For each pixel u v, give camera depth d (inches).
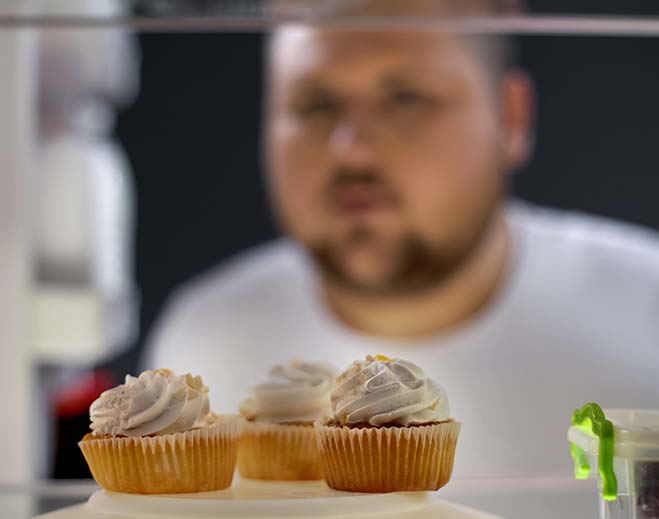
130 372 53.0
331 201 52.8
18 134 48.2
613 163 52.9
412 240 52.6
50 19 45.2
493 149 52.7
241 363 53.1
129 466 34.3
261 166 53.8
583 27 44.8
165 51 53.6
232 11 44.9
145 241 53.9
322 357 53.0
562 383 51.3
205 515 33.1
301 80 52.6
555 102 52.6
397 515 33.3
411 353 52.5
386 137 52.2
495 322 52.1
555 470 49.7
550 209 52.9
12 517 35.8
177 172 53.9
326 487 35.6
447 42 51.8
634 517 31.9
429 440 34.4
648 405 51.1
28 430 47.6
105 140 53.6
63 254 50.7
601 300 51.9
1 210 48.0
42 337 49.6
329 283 53.1
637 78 52.6
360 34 51.9
